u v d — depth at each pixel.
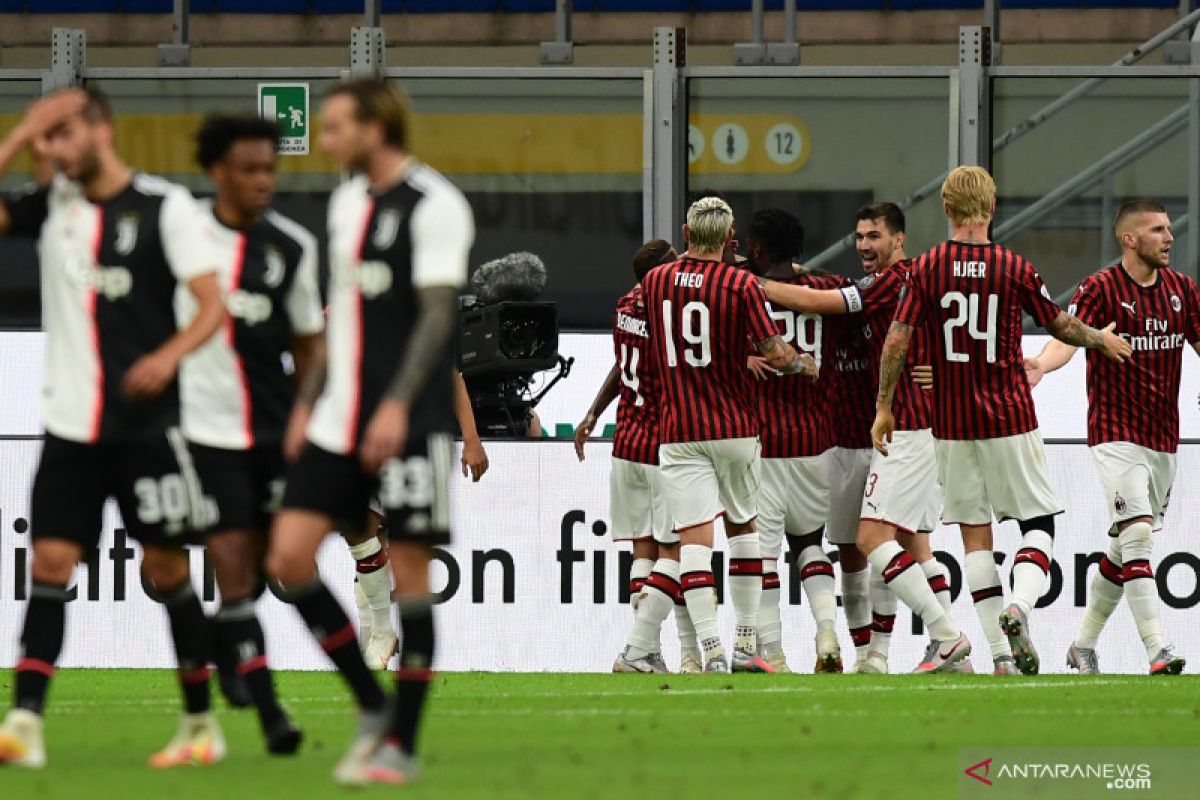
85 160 18.19
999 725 22.16
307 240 21.27
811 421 33.62
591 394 41.66
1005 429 31.41
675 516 32.28
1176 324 33.19
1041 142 43.03
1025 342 41.62
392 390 15.88
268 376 21.05
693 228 31.86
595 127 43.56
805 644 35.78
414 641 16.23
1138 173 42.84
